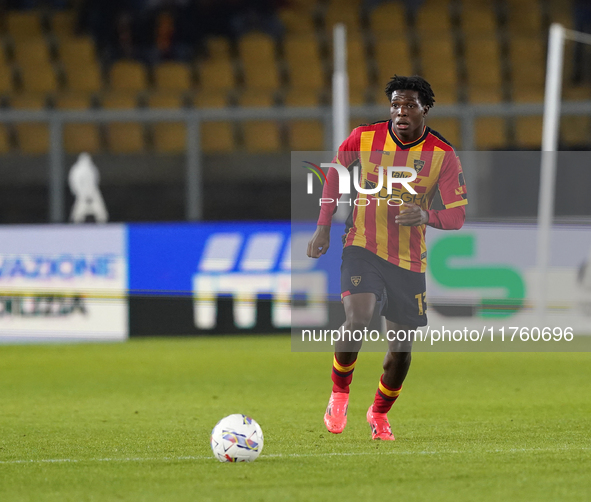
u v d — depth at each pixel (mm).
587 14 63500
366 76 57719
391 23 61406
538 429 19188
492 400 24250
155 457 16031
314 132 52625
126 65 57875
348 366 17125
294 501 12461
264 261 40906
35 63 57344
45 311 40438
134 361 34188
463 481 13688
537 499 12547
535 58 58312
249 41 58562
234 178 50969
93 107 54750
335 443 17406
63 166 50000
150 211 51062
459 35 58625
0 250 40219
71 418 21578
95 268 40688
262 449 16594
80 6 63250
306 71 58156
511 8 62062
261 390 26875
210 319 41062
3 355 36406
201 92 55938
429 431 18969
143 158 50969
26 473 14664
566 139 52844
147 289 40906
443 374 30422
